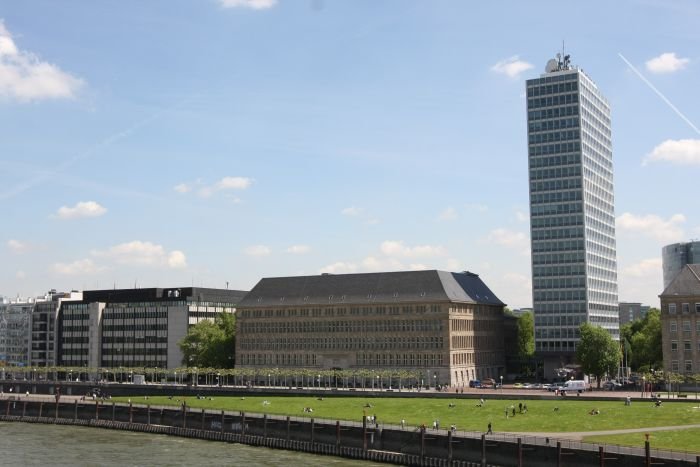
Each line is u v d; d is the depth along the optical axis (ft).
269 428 472.44
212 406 575.79
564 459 334.03
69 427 571.28
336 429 433.89
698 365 604.08
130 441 488.44
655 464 308.60
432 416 468.34
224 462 402.93
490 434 374.63
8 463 403.75
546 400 506.89
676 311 616.39
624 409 449.89
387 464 394.32
